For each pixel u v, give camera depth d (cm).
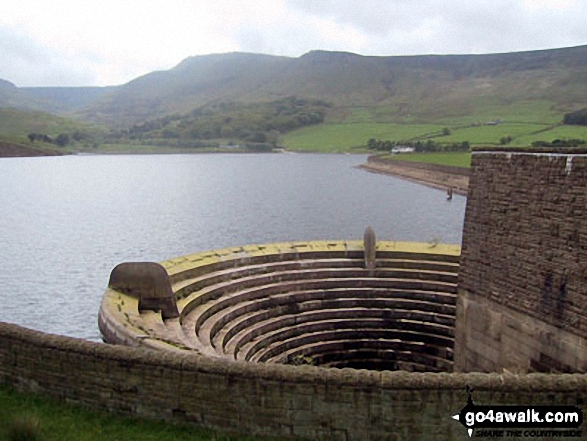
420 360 3209
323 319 3241
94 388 1395
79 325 4153
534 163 2223
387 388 1227
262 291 3141
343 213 9562
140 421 1349
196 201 11494
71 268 5834
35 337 1446
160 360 1335
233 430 1308
